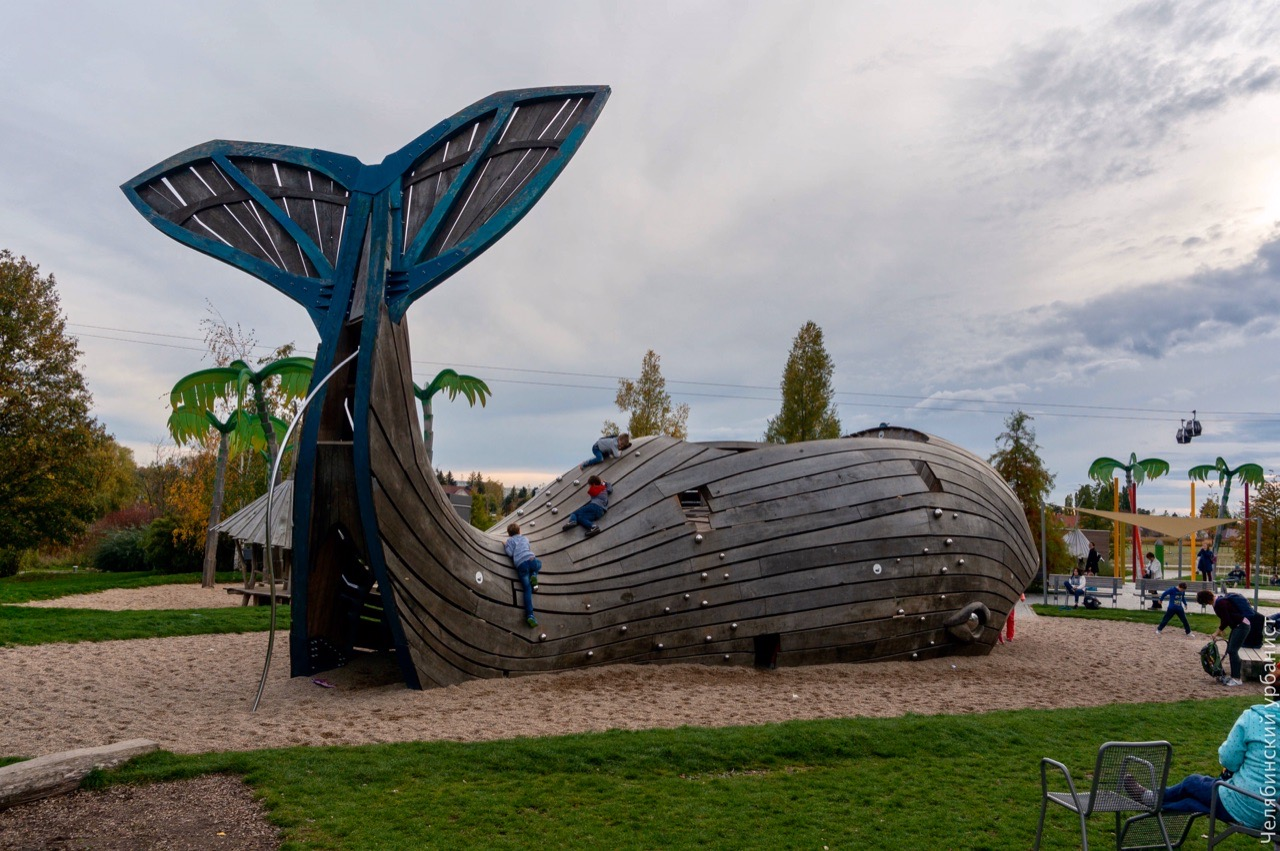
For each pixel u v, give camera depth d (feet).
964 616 41.98
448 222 30.73
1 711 27.71
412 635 30.76
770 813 19.38
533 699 30.58
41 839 16.97
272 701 29.94
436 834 17.61
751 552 37.91
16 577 104.53
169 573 103.24
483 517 136.98
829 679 36.55
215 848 16.71
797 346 112.37
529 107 31.99
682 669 36.09
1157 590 78.18
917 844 17.71
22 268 98.89
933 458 44.16
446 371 74.38
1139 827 16.34
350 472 30.25
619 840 17.65
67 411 100.94
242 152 33.71
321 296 30.86
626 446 42.42
